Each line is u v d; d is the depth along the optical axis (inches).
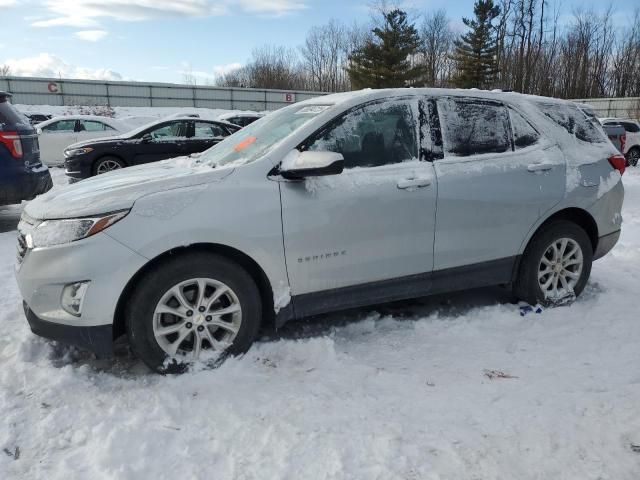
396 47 1652.3
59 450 98.3
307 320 157.9
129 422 104.7
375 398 114.4
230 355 128.5
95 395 116.6
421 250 143.6
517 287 163.2
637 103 1397.6
